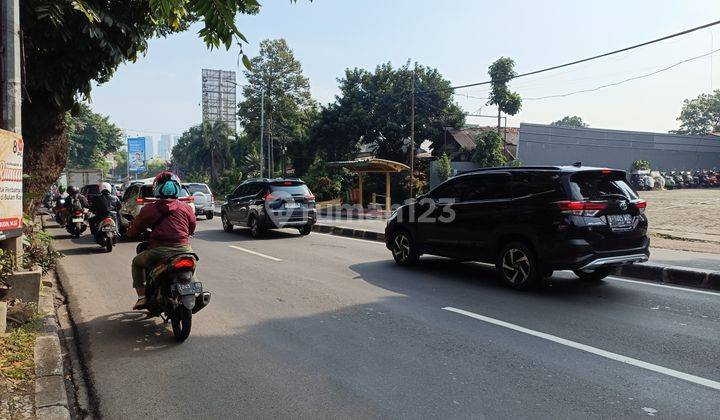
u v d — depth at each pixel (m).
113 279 8.37
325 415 3.39
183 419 3.39
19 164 6.04
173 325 5.08
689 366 4.16
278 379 4.01
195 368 4.30
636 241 6.82
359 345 4.79
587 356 4.41
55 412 3.36
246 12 3.71
